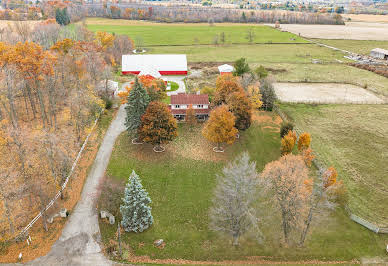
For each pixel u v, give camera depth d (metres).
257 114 89.31
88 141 71.75
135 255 44.44
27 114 73.94
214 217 47.19
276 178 45.50
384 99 102.94
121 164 64.44
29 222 47.62
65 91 85.81
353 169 65.44
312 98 102.62
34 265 41.34
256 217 48.69
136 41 173.00
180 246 46.47
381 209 55.09
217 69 130.75
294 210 44.84
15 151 56.34
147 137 65.06
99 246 45.06
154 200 55.16
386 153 71.44
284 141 66.69
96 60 95.31
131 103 67.81
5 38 113.12
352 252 46.38
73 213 50.75
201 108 82.88
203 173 63.03
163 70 121.69
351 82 118.50
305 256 45.56
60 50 97.69
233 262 44.41
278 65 140.00
